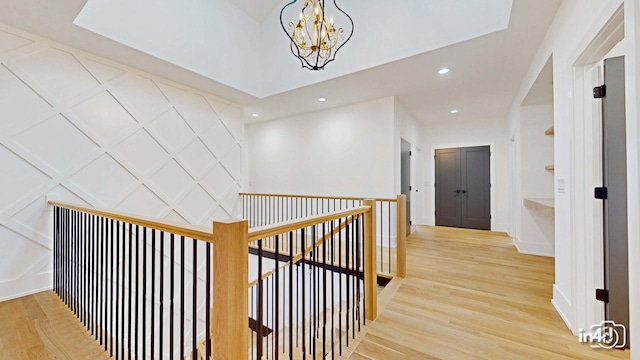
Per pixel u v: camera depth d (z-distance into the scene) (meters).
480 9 2.48
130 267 1.46
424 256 3.62
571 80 1.85
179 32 3.16
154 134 3.42
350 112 4.66
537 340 1.73
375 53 3.11
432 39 2.73
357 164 4.58
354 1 3.26
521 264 3.25
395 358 1.59
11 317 2.11
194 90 3.90
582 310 1.77
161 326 1.26
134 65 3.14
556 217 2.16
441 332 1.84
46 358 1.68
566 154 1.97
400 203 2.84
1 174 2.33
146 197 3.35
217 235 0.94
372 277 2.02
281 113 5.23
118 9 2.62
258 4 3.97
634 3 1.11
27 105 2.45
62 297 2.42
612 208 1.68
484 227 5.59
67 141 2.69
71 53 2.71
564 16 2.00
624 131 1.67
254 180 6.01
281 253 3.91
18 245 2.42
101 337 1.81
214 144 4.22
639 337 1.11
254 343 3.37
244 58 4.02
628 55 1.14
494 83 3.62
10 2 2.04
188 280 3.65
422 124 6.25
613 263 1.68
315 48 2.26
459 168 5.89
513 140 4.58
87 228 2.29
